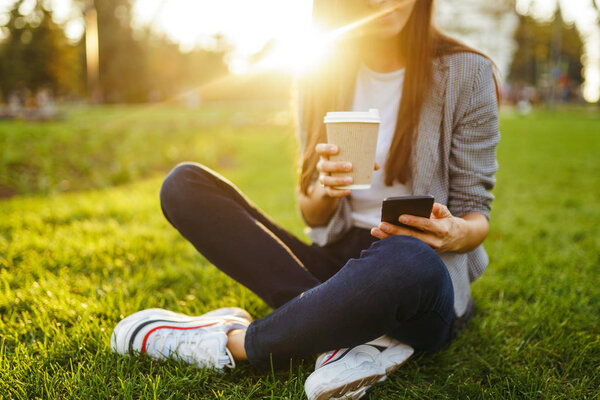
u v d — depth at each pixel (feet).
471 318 5.84
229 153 27.40
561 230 10.11
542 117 59.16
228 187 4.70
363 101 5.01
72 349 4.84
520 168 19.84
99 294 6.27
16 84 93.81
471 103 4.56
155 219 10.50
